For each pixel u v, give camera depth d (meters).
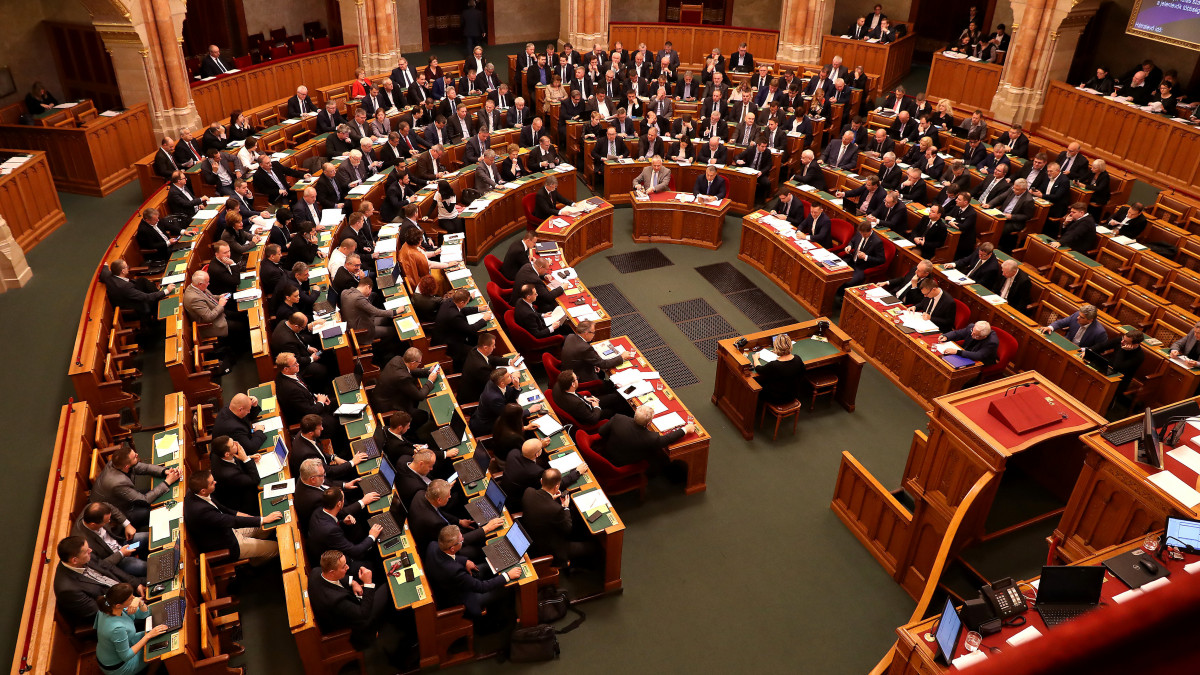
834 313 14.62
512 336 12.49
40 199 15.42
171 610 7.60
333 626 7.84
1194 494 7.59
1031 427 8.79
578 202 16.77
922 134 18.81
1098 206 16.28
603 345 11.74
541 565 8.98
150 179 16.64
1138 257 13.89
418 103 20.97
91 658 7.68
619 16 30.97
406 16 28.23
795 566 9.72
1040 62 20.81
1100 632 0.49
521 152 18.22
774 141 18.64
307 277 12.38
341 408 10.30
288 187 16.66
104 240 15.48
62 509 8.61
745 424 11.59
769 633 8.90
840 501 10.35
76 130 16.55
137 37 17.59
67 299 13.64
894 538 9.54
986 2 26.72
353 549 8.34
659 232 16.97
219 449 8.99
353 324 11.98
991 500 9.13
